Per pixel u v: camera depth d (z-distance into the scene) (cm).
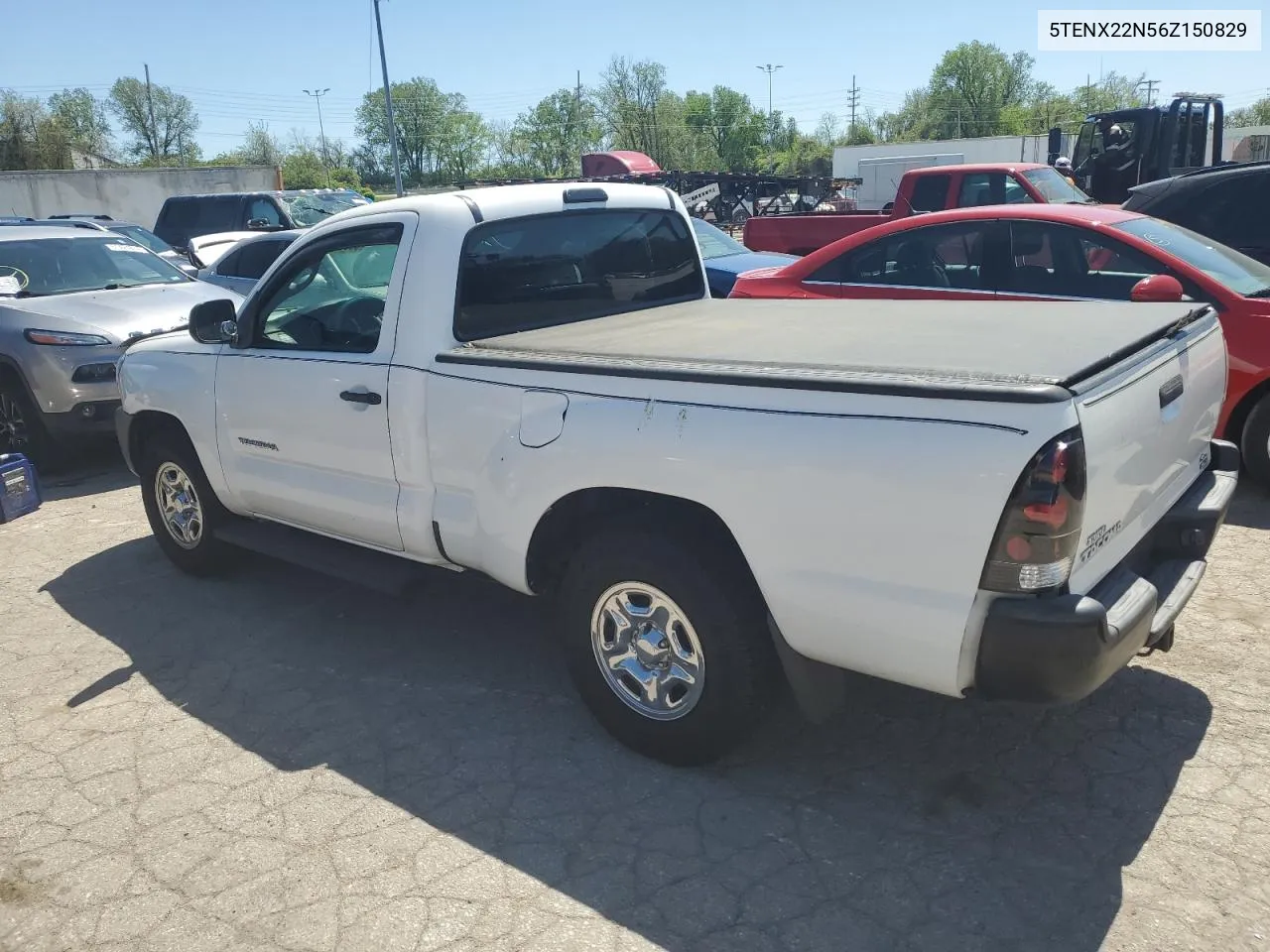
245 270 1025
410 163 9362
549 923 279
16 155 6284
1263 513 566
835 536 277
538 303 420
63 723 405
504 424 352
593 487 329
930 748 356
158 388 508
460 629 478
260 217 1653
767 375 290
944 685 276
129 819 338
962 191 1221
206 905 294
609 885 294
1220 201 720
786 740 365
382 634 476
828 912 279
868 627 280
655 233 482
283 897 295
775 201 2861
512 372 349
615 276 460
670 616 332
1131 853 295
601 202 452
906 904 280
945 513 258
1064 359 280
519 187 427
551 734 379
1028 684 262
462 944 273
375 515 410
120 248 918
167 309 813
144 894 300
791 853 304
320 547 460
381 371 389
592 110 8744
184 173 3042
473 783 349
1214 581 479
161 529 556
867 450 267
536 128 8838
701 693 329
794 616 294
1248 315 560
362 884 300
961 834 309
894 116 10475
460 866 306
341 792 348
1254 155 2338
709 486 298
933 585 265
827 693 315
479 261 395
